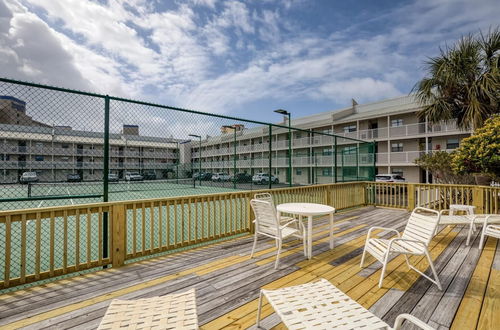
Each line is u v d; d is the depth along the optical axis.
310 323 1.52
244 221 5.34
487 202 6.30
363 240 4.81
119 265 3.52
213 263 3.64
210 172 19.02
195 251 4.17
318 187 7.13
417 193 7.82
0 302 2.54
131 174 15.55
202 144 17.97
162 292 2.78
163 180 17.08
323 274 3.27
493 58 7.52
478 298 2.64
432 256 3.94
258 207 3.77
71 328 2.14
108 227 3.56
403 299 2.63
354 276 3.21
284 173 28.03
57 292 2.76
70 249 5.02
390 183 8.52
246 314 2.35
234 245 4.50
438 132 19.44
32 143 6.00
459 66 7.62
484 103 7.52
